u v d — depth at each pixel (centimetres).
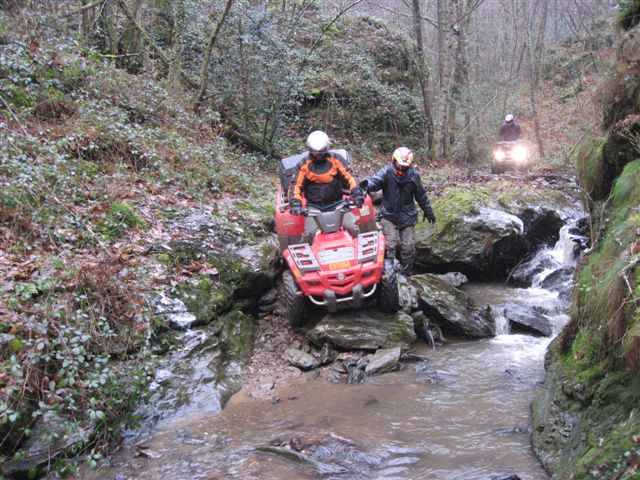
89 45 1189
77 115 831
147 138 870
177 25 1188
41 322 450
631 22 623
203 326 590
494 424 465
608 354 391
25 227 583
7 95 769
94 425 443
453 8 1688
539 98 2273
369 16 2053
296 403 518
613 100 590
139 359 497
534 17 2552
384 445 439
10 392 397
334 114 1711
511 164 1404
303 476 404
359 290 586
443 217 883
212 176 901
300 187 624
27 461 412
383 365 573
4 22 870
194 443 454
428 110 1795
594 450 333
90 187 700
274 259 714
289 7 1653
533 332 674
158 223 690
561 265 847
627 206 492
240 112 1303
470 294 809
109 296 523
